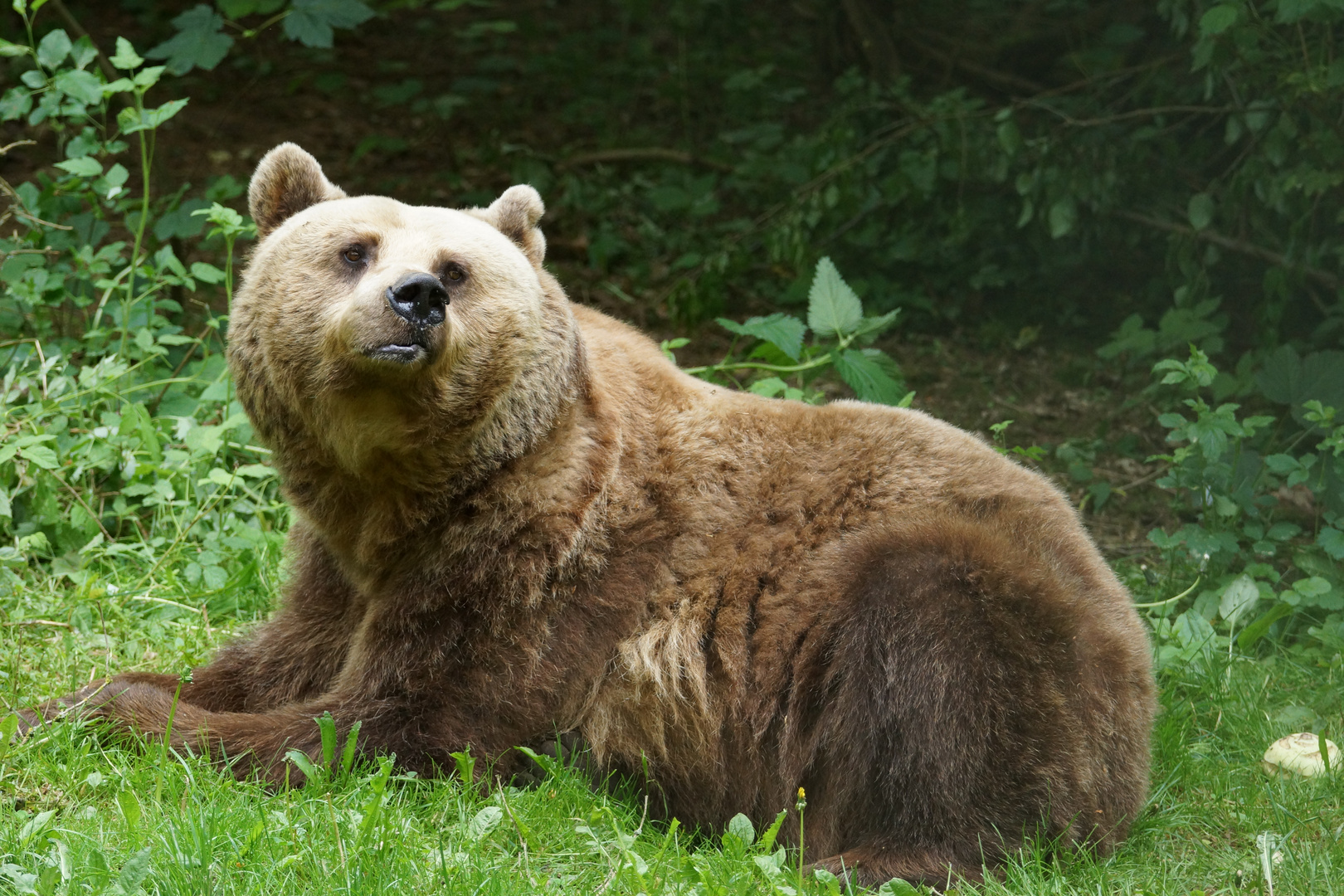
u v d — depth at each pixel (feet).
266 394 26.16
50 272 41.06
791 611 26.55
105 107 41.06
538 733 26.53
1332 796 29.01
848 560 26.43
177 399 40.24
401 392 24.35
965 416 53.06
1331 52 47.50
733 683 26.55
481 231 26.43
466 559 26.00
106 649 31.76
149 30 76.33
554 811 25.03
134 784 24.48
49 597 33.12
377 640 26.27
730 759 26.76
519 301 25.84
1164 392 52.37
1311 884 25.27
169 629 33.12
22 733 26.45
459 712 25.81
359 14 48.80
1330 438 39.93
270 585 34.99
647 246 63.26
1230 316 57.26
